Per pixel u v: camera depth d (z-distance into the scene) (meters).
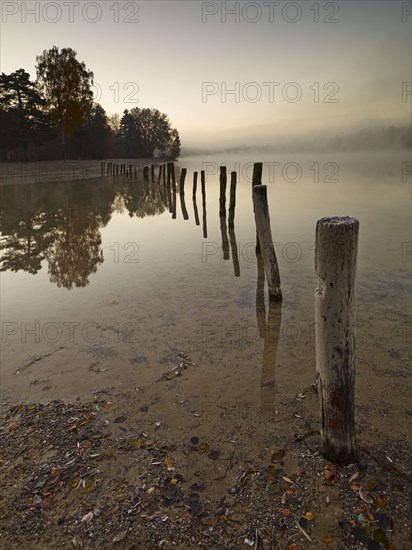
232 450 2.63
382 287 6.04
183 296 5.88
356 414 2.98
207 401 3.25
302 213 14.02
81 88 45.84
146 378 3.64
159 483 2.36
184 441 2.75
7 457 2.63
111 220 13.08
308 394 3.30
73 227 11.58
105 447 2.70
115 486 2.35
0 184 25.02
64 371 3.80
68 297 5.89
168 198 19.86
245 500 2.21
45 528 2.10
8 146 47.22
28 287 6.38
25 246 9.19
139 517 2.13
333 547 1.91
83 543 2.01
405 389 3.32
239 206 16.98
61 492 2.32
